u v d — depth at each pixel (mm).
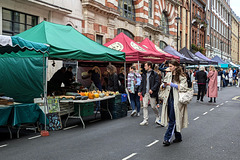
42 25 8742
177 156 5152
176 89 5844
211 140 6363
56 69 12953
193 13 38719
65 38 8883
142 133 7098
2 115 6434
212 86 13969
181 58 18391
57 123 7641
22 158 5047
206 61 24594
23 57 8461
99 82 12203
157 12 25484
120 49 12719
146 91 8102
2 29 10641
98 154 5281
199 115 9977
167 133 5898
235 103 13766
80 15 15133
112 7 18016
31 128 7328
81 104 8203
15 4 10977
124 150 5551
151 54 13164
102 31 17312
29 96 8453
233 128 7703
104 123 8633
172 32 29969
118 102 9602
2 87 8656
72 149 5633
